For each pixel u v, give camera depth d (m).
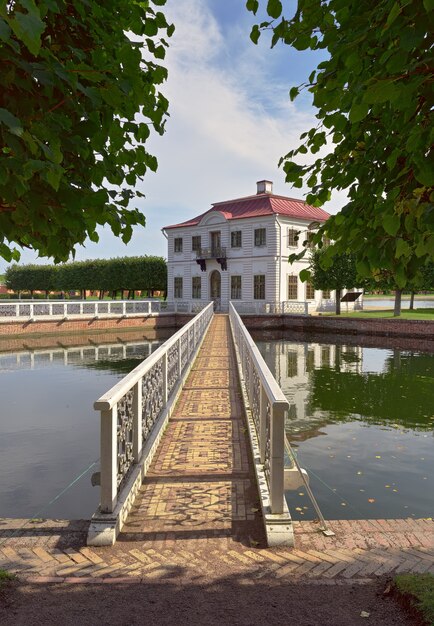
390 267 2.49
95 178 2.52
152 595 2.76
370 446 8.22
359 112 2.02
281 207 39.56
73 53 2.17
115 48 2.43
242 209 41.34
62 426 9.45
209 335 21.11
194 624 2.50
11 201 1.98
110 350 24.45
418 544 3.42
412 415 10.40
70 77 1.93
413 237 2.40
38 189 2.05
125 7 2.65
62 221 2.16
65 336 30.52
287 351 23.19
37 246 2.82
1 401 11.91
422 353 22.25
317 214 42.03
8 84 1.85
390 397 12.30
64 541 3.42
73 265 56.19
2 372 16.78
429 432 9.10
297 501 5.87
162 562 3.14
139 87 2.44
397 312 32.34
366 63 2.44
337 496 6.05
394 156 2.28
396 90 1.80
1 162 1.73
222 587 2.85
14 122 1.61
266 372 4.67
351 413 10.59
